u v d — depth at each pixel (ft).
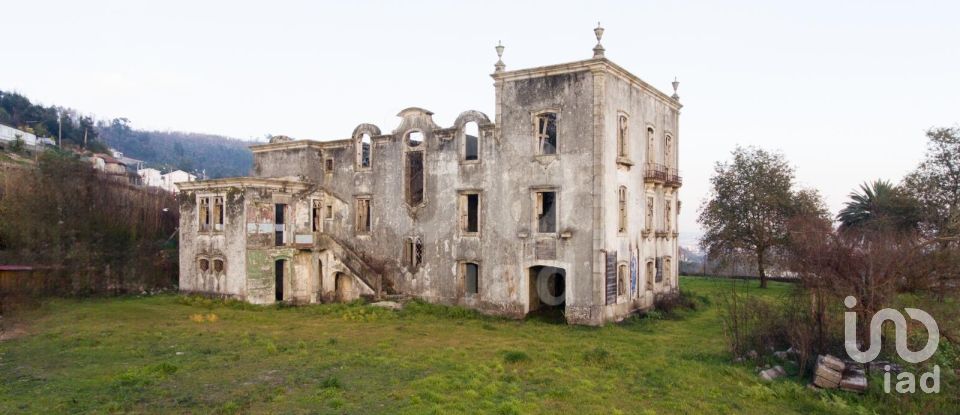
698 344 72.95
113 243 118.42
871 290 53.88
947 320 52.39
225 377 53.47
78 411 43.55
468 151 109.09
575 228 89.15
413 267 106.22
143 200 133.39
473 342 72.28
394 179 109.91
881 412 46.34
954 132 136.77
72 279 111.34
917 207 138.92
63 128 305.73
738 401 48.85
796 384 51.98
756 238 147.74
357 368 57.21
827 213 145.59
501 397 48.03
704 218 159.63
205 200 113.09
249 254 105.19
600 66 87.56
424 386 50.14
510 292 94.79
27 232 113.29
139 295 116.37
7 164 139.44
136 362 59.26
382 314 93.45
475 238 99.19
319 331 79.00
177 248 133.59
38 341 69.92
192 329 78.84
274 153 125.39
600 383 53.11
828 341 56.18
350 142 116.37
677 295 112.06
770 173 148.05
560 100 91.61
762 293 129.80
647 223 105.29
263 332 77.36
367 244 112.57
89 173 124.67
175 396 47.50
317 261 112.88
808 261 59.31
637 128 101.40
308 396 47.42
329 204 118.32
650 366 59.67
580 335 78.69
